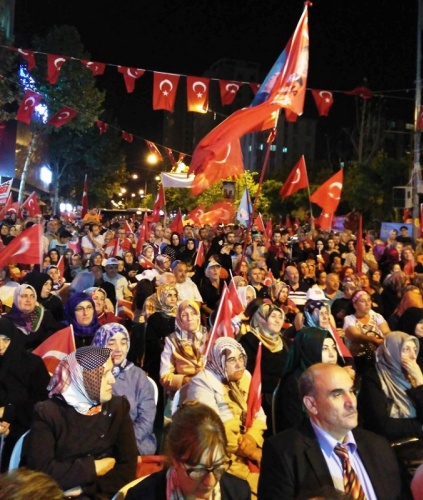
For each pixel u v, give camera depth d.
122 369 5.42
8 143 48.53
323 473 3.32
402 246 16.66
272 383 6.34
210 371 5.09
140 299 9.76
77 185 60.66
